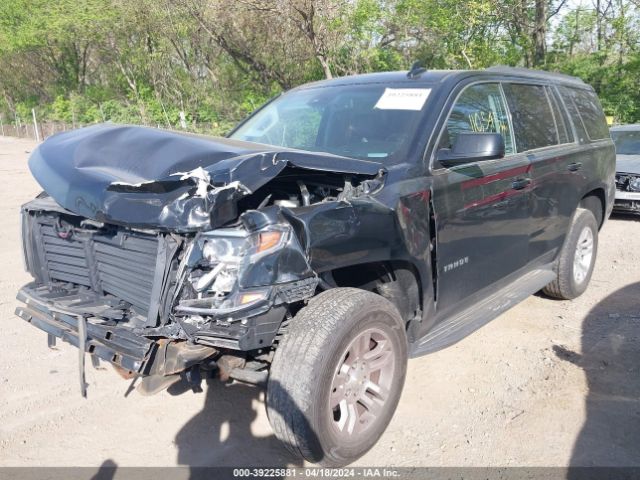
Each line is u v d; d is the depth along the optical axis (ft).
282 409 8.80
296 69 61.57
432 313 11.62
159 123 78.74
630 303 17.21
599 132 18.89
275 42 59.88
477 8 51.88
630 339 14.56
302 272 8.62
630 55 54.34
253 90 68.80
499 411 11.55
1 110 134.31
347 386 9.60
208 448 10.57
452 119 12.37
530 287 14.80
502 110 14.16
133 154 9.53
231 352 9.64
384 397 10.23
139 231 9.04
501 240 13.53
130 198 8.60
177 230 8.27
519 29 55.98
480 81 13.62
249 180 8.62
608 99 54.65
